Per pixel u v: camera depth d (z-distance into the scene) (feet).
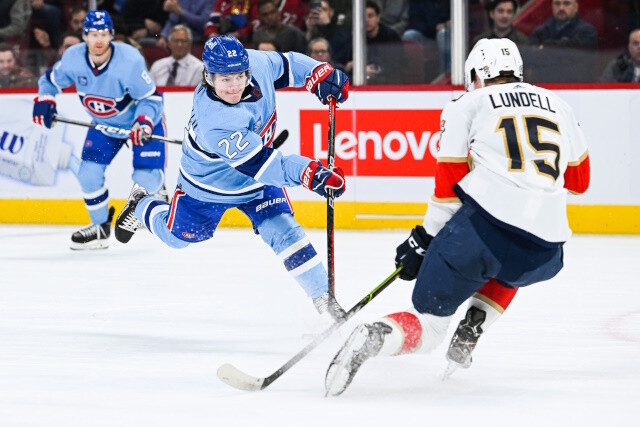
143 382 23.29
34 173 55.72
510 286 21.89
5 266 42.14
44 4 55.42
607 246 46.37
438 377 23.56
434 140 51.49
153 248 47.34
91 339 28.48
